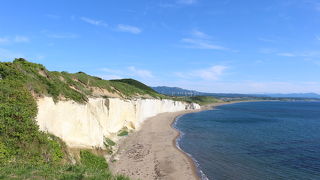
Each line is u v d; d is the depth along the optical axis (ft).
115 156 101.04
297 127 215.92
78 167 48.73
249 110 450.30
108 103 132.67
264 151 123.13
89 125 91.71
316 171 93.71
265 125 226.17
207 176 86.53
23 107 60.23
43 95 72.18
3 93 59.82
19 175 39.01
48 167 46.85
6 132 51.96
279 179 85.05
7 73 68.08
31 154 53.36
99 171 49.44
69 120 81.82
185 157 107.76
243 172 91.30
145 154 108.99
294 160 107.86
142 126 187.21
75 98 87.97
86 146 86.28
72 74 140.56
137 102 196.85
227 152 119.34
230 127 208.44
